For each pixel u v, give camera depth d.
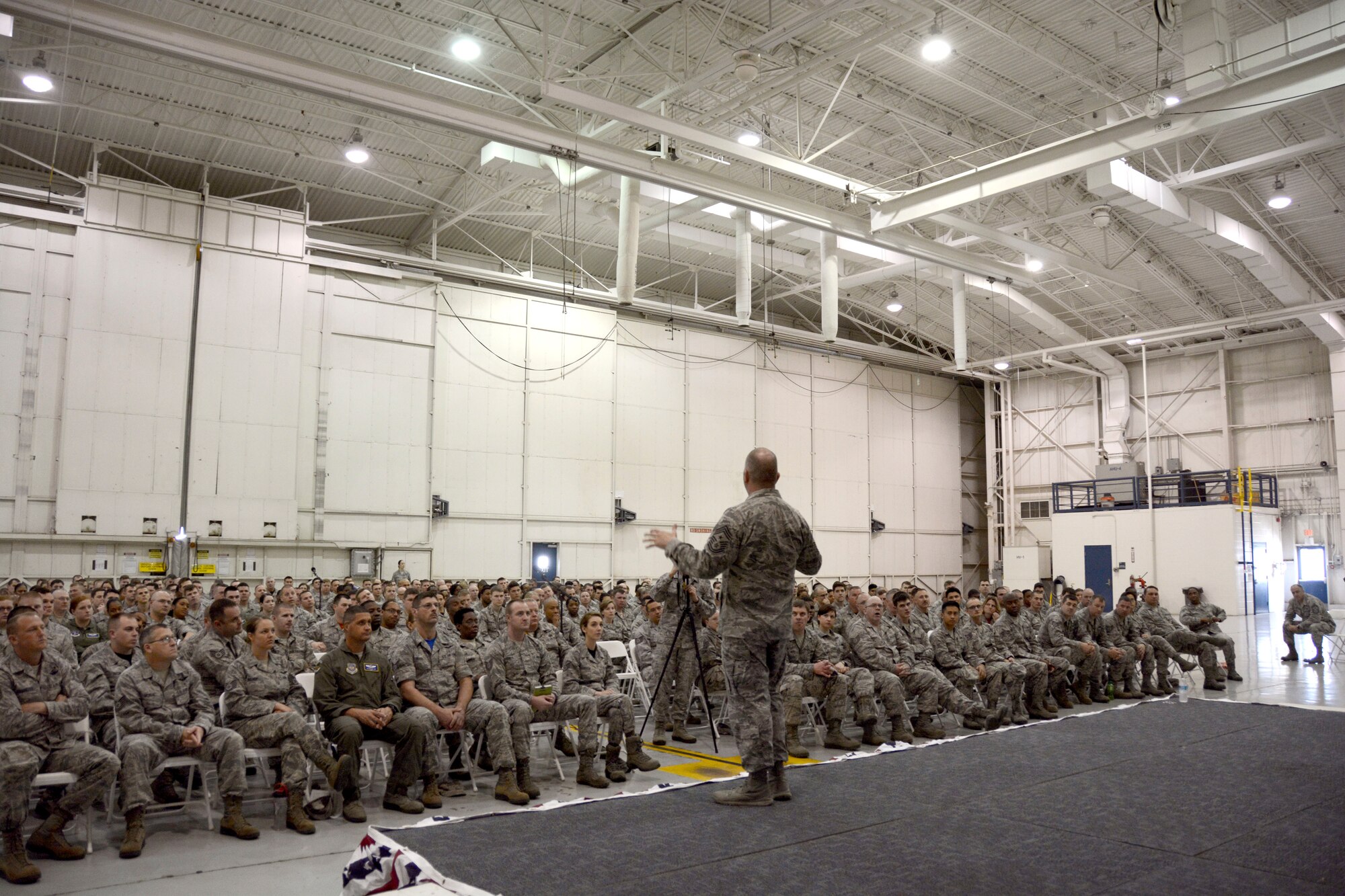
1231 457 29.64
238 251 20.30
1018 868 3.59
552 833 4.17
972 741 6.77
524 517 24.17
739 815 4.52
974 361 32.47
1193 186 19.12
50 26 15.48
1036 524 33.66
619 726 7.70
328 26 16.22
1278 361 29.14
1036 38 16.61
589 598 15.41
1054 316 29.16
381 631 8.53
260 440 20.22
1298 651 18.12
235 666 6.65
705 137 15.22
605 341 26.30
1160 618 13.97
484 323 24.09
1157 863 3.65
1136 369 32.12
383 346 22.36
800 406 30.67
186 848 5.74
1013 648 11.23
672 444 27.39
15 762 5.14
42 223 18.52
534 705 7.43
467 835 4.14
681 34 16.31
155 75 17.19
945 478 34.88
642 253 26.23
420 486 22.53
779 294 29.22
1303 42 13.45
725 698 10.39
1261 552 26.59
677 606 9.87
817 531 30.55
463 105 13.69
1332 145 16.34
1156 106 14.36
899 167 22.00
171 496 19.12
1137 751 6.35
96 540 18.38
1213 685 12.98
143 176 20.44
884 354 32.19
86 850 5.59
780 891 3.33
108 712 6.61
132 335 19.02
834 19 16.09
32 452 18.06
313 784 7.53
